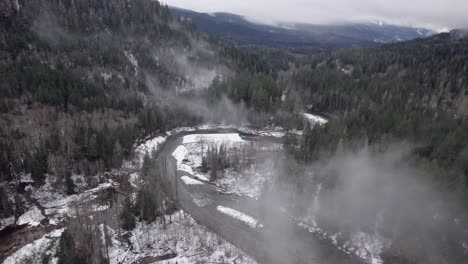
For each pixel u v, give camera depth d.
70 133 97.25
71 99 118.12
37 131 97.75
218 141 121.12
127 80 145.50
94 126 102.88
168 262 61.53
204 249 65.25
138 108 131.25
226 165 99.31
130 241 66.38
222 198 85.12
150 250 64.50
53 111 111.12
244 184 91.94
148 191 73.38
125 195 82.69
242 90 147.38
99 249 59.28
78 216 64.75
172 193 81.31
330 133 94.88
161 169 98.06
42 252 62.19
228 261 62.56
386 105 113.62
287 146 104.81
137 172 93.94
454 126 88.62
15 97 113.75
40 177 81.19
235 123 142.50
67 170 83.38
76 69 137.62
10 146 85.00
